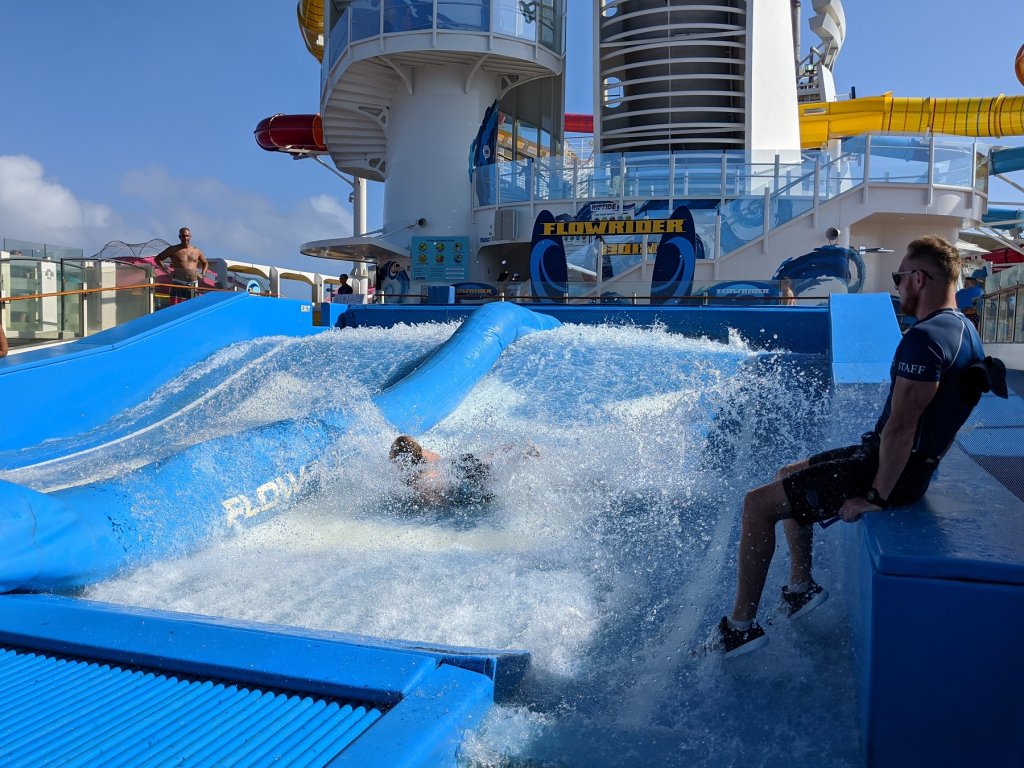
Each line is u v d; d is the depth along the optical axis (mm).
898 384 2680
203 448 5176
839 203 21812
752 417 6578
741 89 29281
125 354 8797
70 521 4105
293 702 2621
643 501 5105
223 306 10406
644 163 22656
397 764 2176
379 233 27828
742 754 2537
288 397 8367
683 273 16641
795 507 2936
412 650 2994
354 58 25922
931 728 2312
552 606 3682
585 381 7859
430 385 7250
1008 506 2824
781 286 15414
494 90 27391
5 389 7371
